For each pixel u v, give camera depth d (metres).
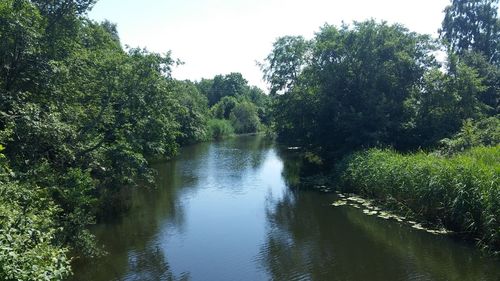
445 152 22.62
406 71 31.05
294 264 14.12
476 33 47.00
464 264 13.37
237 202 23.44
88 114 21.42
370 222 18.56
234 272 13.65
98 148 21.31
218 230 18.25
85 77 20.48
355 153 26.23
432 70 30.22
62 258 8.03
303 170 34.53
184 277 13.34
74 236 14.27
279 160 41.50
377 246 15.50
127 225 19.22
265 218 19.98
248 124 91.50
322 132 34.56
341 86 33.03
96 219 20.34
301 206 22.02
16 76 15.82
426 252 14.60
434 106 29.52
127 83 22.25
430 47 31.61
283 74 43.41
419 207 18.42
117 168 22.17
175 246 16.28
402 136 30.02
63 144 16.11
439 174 16.59
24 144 14.37
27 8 15.69
